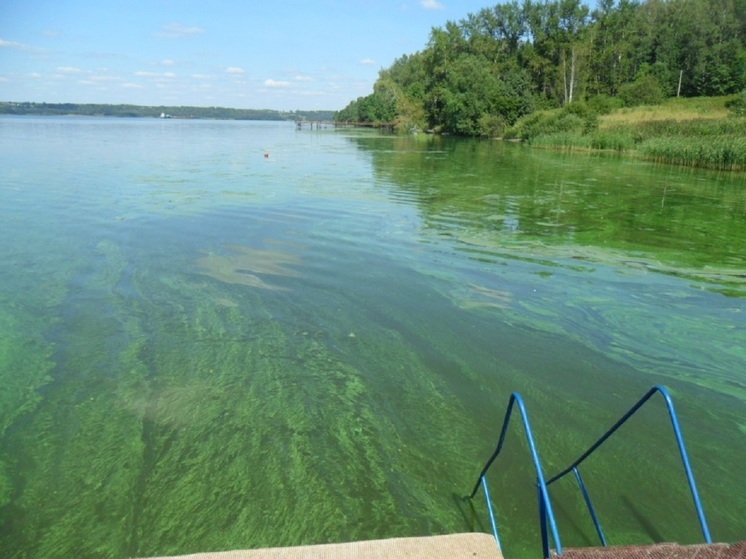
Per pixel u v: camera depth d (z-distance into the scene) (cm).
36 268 776
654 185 1708
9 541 329
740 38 5800
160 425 439
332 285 736
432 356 558
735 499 378
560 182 1758
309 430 438
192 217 1098
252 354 554
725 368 546
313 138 4475
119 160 2178
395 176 1855
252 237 956
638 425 455
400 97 6219
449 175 1912
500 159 2595
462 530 343
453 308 670
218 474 387
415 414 463
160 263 806
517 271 808
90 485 374
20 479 379
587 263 855
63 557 319
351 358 551
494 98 5088
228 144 3422
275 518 349
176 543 329
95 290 702
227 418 450
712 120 3397
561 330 619
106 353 548
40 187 1434
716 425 459
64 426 436
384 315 647
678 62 6100
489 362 548
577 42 5653
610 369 541
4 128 5241
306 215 1148
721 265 857
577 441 434
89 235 950
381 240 964
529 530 345
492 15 6378
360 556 274
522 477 393
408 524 346
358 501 364
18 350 548
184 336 586
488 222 1131
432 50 6100
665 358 563
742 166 2125
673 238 1020
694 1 6106
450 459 409
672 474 401
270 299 686
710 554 216
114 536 334
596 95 5353
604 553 221
